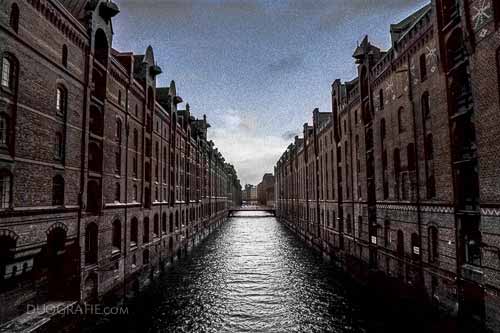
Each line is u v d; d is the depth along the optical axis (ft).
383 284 80.18
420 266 63.62
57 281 56.08
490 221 44.75
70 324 52.37
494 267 43.80
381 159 82.99
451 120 54.39
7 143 43.52
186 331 60.29
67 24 56.18
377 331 57.88
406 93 69.97
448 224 54.95
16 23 44.83
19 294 47.47
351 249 104.83
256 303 76.02
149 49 100.89
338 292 83.41
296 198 226.58
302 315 67.87
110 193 71.87
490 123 44.83
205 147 215.31
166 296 81.87
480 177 46.65
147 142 100.89
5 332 42.60
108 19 70.49
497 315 43.14
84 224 59.98
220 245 167.94
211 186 240.53
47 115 51.24
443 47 55.77
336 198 122.62
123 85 80.53
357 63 98.89
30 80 47.37
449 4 55.31
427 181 62.23
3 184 42.75
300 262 123.75
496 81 43.62
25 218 45.55
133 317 67.56
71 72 57.77
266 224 290.97
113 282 71.26
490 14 44.60
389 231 78.59
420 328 58.08
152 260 99.14
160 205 110.63
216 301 77.87
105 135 69.82
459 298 51.75
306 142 189.67
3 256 43.19
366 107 94.68
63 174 55.11
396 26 77.71
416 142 65.87
